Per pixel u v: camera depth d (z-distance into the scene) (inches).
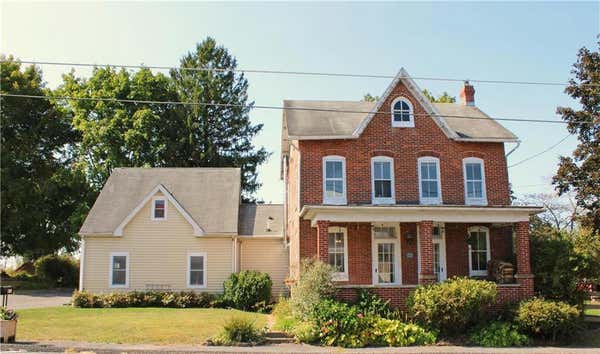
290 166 1147.3
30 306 1087.6
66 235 1802.4
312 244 925.8
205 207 1246.3
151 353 601.6
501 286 814.5
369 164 960.3
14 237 1743.4
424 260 828.6
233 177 1346.0
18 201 1670.8
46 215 1756.9
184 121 1911.9
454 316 723.4
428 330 737.0
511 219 851.4
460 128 1030.4
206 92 1999.3
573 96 1341.0
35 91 1775.3
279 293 1232.8
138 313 939.3
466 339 733.3
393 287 799.7
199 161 1931.6
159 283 1160.8
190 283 1165.1
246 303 1079.0
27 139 1749.5
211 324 797.2
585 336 772.0
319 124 989.2
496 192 978.1
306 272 805.2
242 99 2053.4
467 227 970.7
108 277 1156.5
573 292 819.4
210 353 609.3
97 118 1797.5
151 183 1315.2
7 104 1715.1
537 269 848.3
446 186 967.6
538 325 730.8
